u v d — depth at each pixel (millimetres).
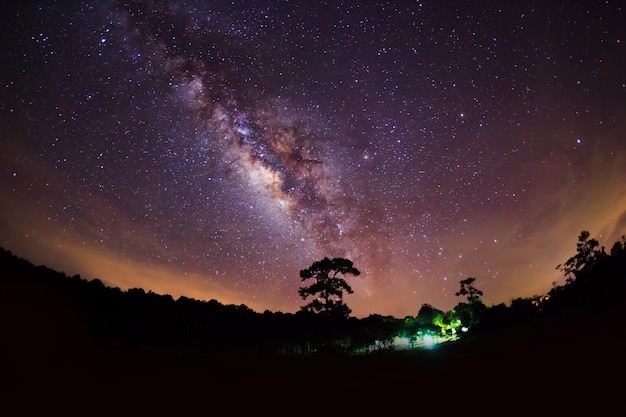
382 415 8906
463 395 9273
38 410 9172
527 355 11711
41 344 13484
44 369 11633
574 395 7805
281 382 13539
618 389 7590
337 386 12398
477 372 11125
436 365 13484
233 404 10758
